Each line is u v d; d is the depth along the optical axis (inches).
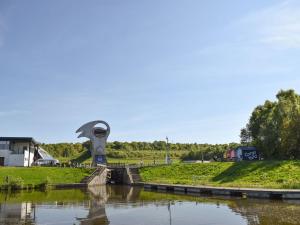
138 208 1628.9
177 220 1331.2
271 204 1641.2
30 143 3516.2
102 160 3720.5
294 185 1985.7
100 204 1765.5
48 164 3572.8
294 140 3070.9
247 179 2469.2
